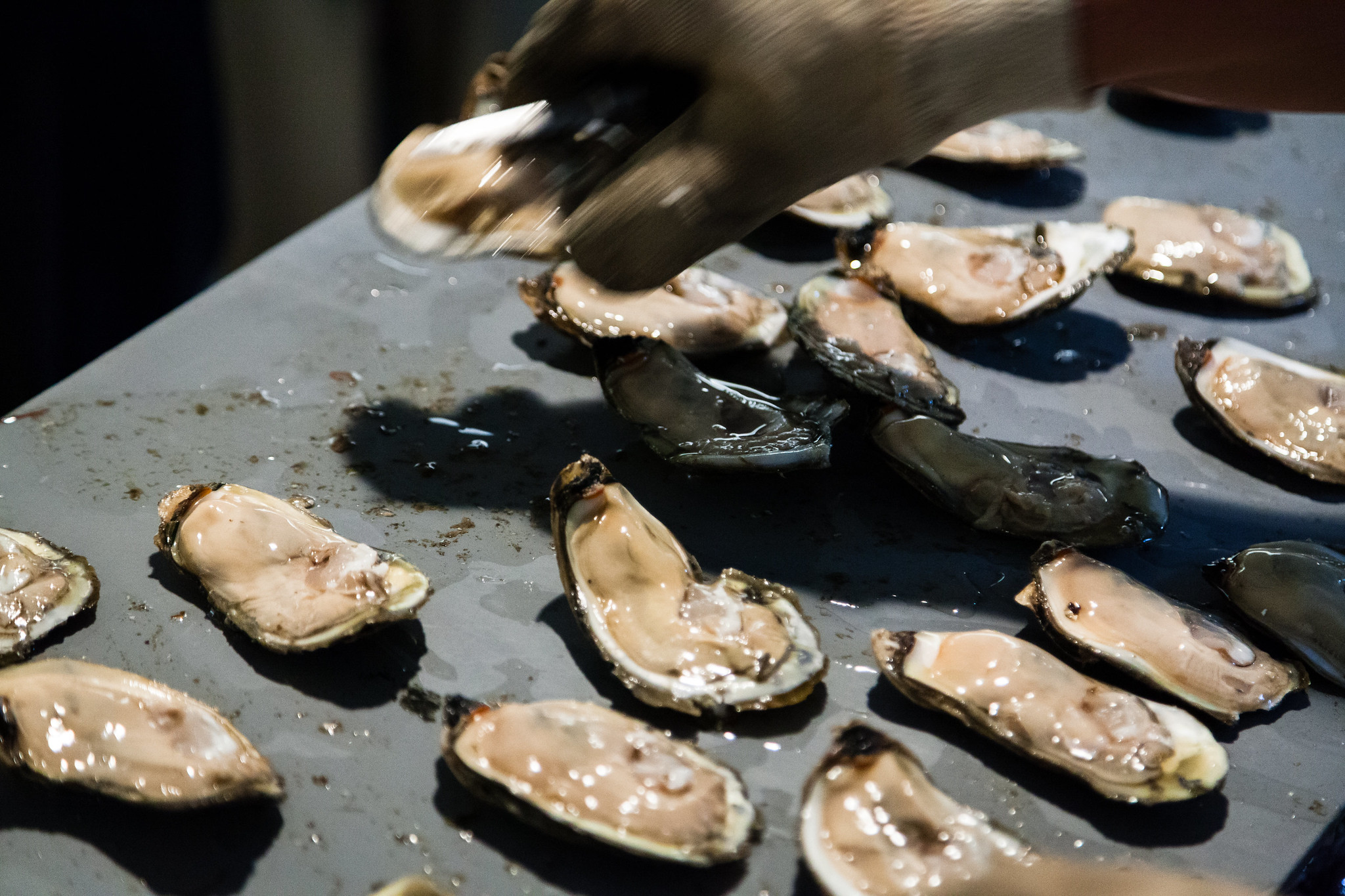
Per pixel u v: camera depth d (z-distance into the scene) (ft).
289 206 5.81
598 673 2.61
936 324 3.05
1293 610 2.68
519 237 2.71
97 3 3.70
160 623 2.63
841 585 2.72
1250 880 2.49
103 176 4.11
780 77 2.64
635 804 2.48
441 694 2.58
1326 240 3.30
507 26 5.65
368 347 2.97
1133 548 2.79
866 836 2.48
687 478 2.82
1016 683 2.59
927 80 2.66
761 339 2.98
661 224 2.67
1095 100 2.76
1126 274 3.16
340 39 5.34
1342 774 2.57
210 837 2.48
